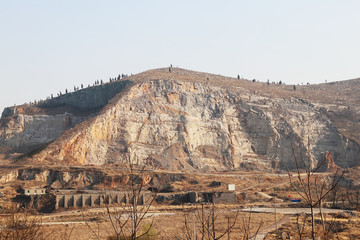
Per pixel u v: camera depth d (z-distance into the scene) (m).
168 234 66.44
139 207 132.75
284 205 133.38
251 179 197.00
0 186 161.25
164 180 183.00
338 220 89.75
